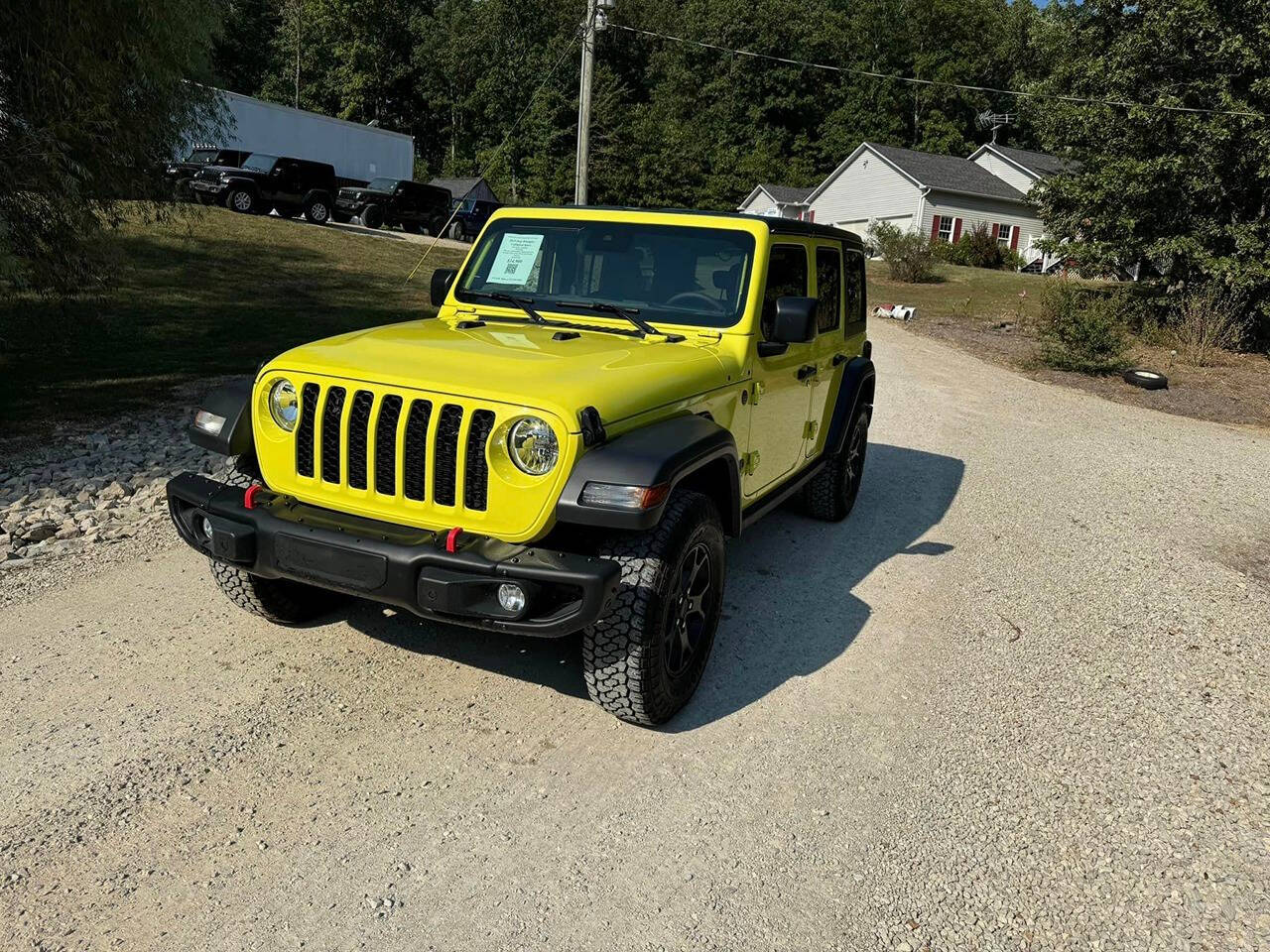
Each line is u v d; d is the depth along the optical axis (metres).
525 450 3.19
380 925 2.66
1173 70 18.12
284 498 3.67
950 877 3.02
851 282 6.09
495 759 3.50
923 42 65.00
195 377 10.17
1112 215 19.17
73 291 9.20
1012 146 65.12
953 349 17.91
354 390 3.44
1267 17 16.62
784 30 66.75
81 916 2.62
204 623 4.47
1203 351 17.52
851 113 65.25
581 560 3.15
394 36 69.69
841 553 6.04
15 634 4.27
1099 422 11.80
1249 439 11.54
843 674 4.37
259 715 3.69
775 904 2.85
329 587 3.36
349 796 3.22
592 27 21.48
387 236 27.59
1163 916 2.89
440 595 3.15
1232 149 17.31
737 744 3.71
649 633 3.40
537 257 4.69
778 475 5.15
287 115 30.47
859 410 6.37
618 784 3.39
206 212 23.50
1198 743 3.96
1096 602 5.54
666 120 60.12
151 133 9.76
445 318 4.61
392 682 4.00
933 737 3.87
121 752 3.39
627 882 2.90
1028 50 63.38
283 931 2.62
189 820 3.05
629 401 3.44
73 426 8.09
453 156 67.81
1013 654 4.74
